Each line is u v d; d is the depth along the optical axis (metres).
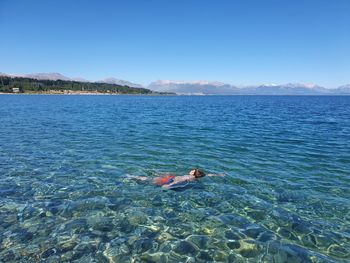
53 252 6.42
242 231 7.52
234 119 35.81
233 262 6.21
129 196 9.73
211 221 8.05
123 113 44.88
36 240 6.89
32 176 11.65
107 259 6.22
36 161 13.93
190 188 10.55
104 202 9.19
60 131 23.78
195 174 11.72
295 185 10.95
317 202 9.40
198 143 18.95
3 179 11.20
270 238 7.18
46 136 21.16
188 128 26.48
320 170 12.94
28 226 7.55
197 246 6.79
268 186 10.84
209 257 6.38
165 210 8.70
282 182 11.28
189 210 8.73
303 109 59.88
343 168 13.27
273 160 14.65
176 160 14.48
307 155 15.76
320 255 6.48
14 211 8.41
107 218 8.10
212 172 12.52
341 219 8.23
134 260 6.22
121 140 19.83
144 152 16.12
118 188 10.45
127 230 7.47
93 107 61.25
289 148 17.61
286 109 59.84
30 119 33.06
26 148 16.81
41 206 8.80
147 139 20.33
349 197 9.82
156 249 6.64
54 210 8.54
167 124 29.73
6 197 9.43
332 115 43.22
